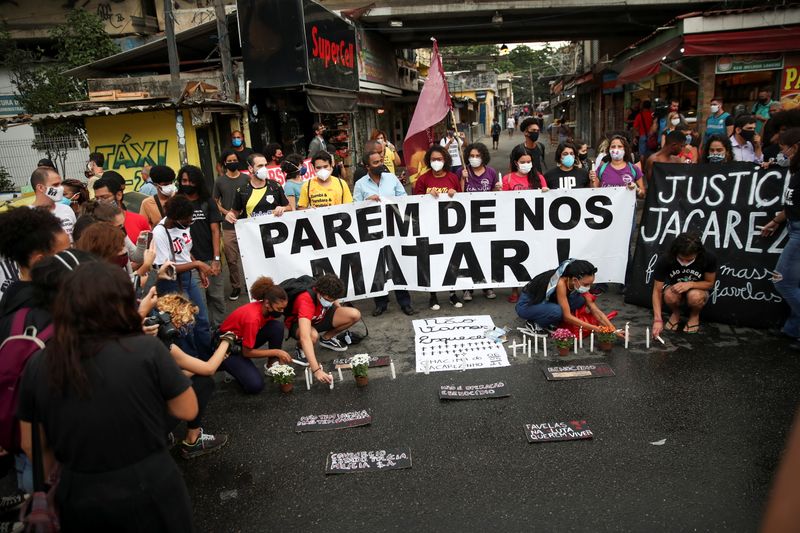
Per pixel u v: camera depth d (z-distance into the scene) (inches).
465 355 204.1
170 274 187.5
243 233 235.5
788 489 36.0
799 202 183.9
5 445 99.0
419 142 331.9
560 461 142.3
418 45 900.0
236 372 186.5
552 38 869.2
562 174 262.8
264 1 448.8
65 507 85.3
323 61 510.3
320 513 129.3
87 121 403.9
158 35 691.4
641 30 807.1
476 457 145.7
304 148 624.1
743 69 490.0
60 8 676.1
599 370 186.9
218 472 147.2
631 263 255.1
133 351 86.8
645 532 117.6
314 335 200.5
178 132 393.4
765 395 167.3
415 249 251.4
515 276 255.0
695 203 230.7
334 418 168.1
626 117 878.4
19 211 113.1
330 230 243.9
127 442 85.0
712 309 221.0
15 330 101.3
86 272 86.4
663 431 152.4
